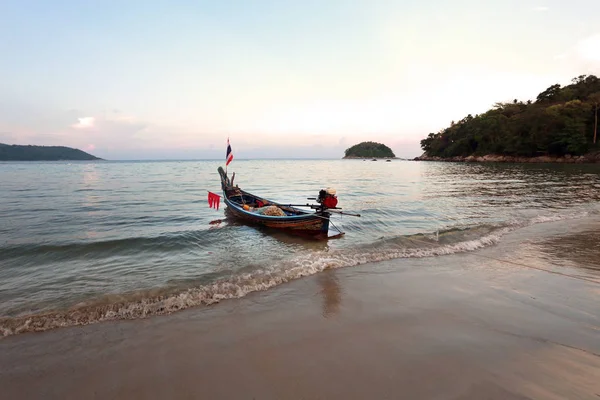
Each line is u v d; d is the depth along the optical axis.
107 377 3.46
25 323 4.64
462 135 106.50
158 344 4.10
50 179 38.03
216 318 4.80
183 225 12.12
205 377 3.43
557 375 3.35
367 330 4.37
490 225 10.95
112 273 6.88
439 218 12.70
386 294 5.60
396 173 52.12
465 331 4.30
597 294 5.47
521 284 5.96
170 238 9.72
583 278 6.25
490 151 89.56
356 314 4.86
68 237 9.99
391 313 4.88
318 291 5.79
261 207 13.39
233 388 3.25
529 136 74.44
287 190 26.23
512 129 79.06
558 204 16.25
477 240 9.01
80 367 3.65
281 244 9.29
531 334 4.20
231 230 11.09
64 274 6.85
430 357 3.71
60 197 20.31
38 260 7.83
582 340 4.04
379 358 3.71
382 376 3.38
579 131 64.50
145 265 7.41
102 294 5.73
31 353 3.94
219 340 4.17
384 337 4.18
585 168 48.75
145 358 3.80
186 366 3.63
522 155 78.06
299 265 7.09
